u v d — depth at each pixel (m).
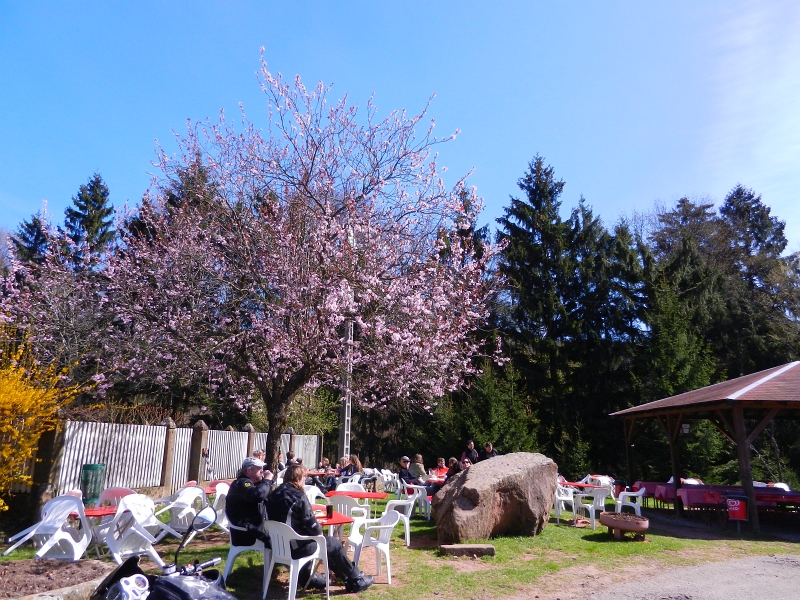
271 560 6.40
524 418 22.61
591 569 8.25
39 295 14.50
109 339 13.66
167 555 8.01
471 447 15.19
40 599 5.02
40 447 10.62
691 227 39.47
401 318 11.69
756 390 13.20
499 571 7.84
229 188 12.41
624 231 31.28
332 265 10.77
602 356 27.78
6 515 10.02
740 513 12.52
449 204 12.85
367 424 28.19
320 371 10.70
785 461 23.22
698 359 22.34
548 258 28.84
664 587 7.40
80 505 7.09
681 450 20.80
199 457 15.75
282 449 21.25
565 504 14.66
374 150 12.59
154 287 12.70
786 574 8.28
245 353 11.30
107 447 12.54
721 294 29.53
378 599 6.43
